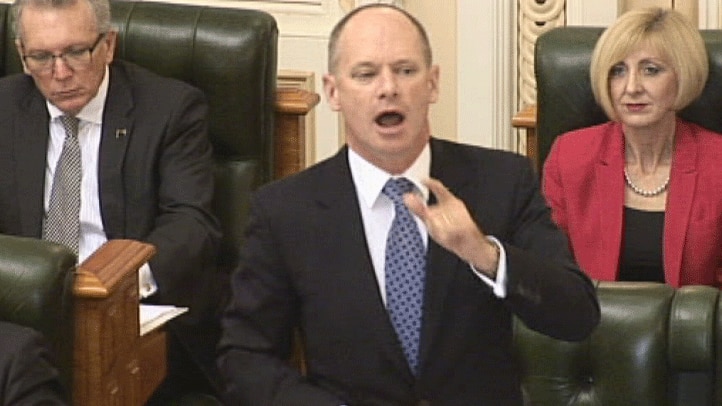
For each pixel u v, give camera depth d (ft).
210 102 41.42
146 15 41.75
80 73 38.68
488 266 26.35
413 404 27.89
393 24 27.30
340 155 28.89
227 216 41.27
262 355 28.53
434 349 27.78
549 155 39.63
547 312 26.73
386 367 27.89
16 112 40.06
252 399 28.14
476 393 27.99
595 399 29.19
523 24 51.60
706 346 28.55
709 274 38.09
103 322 31.07
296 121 42.60
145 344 34.22
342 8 52.03
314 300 28.22
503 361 28.25
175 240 38.17
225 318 29.04
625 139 38.73
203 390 39.19
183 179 39.50
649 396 28.78
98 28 38.91
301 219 28.43
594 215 38.63
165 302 37.63
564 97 40.27
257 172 41.57
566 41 40.47
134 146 39.68
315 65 52.60
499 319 28.17
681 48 37.19
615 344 28.96
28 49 38.55
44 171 39.58
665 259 37.99
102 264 31.71
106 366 31.32
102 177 39.47
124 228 39.55
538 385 29.50
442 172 28.53
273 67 41.83
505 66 52.01
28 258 29.78
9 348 27.30
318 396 27.63
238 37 41.11
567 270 27.55
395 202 28.25
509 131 52.60
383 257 28.27
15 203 39.58
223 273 41.19
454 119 53.01
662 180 38.37
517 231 28.45
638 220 38.34
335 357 28.09
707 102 39.19
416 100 27.22
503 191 28.45
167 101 40.09
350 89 27.25
